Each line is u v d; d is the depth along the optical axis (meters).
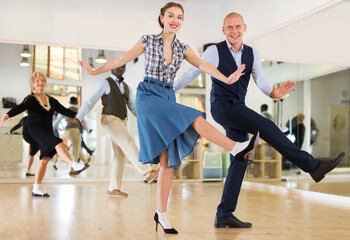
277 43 5.85
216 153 6.92
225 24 2.73
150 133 2.34
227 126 2.69
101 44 6.74
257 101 6.12
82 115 4.39
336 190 4.52
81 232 2.44
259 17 5.99
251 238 2.31
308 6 5.04
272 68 5.95
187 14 7.02
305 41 5.42
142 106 2.35
